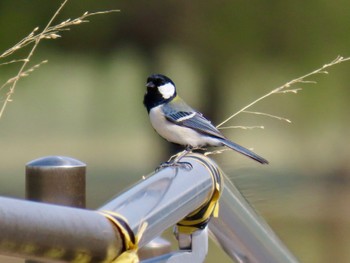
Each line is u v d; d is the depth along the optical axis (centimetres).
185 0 1880
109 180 1878
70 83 2678
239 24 1870
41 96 2620
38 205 195
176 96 561
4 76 1689
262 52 1886
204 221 259
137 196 234
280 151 2112
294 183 1622
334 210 1384
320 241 1205
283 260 284
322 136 2058
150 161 2167
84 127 2788
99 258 211
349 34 1838
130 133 2814
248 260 281
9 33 1741
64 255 201
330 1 1831
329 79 1895
